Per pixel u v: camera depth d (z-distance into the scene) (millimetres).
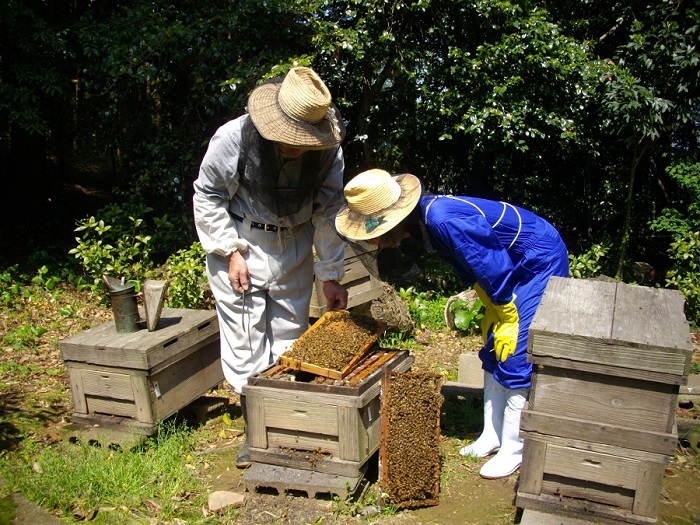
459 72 7066
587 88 7234
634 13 8117
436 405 2920
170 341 3516
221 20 7000
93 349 3422
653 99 7055
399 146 7930
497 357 3080
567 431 2506
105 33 7324
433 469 2934
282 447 3107
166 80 7457
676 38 7223
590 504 2541
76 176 11461
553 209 9000
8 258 7527
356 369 3139
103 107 8000
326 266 3465
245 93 6879
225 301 3391
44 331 5680
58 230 8656
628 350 2354
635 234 8852
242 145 3104
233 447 3584
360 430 2953
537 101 7359
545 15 7430
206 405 3939
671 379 2318
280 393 3033
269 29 7211
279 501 2977
